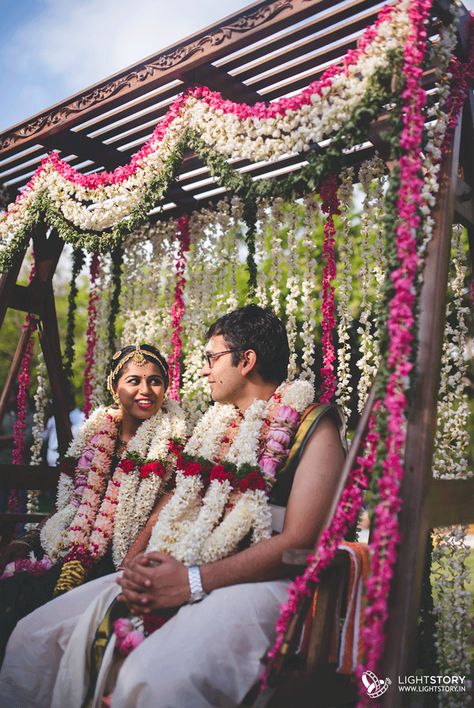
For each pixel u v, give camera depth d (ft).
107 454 9.33
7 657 7.45
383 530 5.88
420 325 6.82
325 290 9.93
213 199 12.35
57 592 8.19
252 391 8.12
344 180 10.32
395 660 5.88
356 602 6.52
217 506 7.25
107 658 6.63
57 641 7.32
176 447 8.91
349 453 6.41
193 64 8.75
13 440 14.19
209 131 8.56
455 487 7.50
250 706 6.12
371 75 6.99
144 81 9.34
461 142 8.29
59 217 11.04
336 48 8.41
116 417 9.61
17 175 12.61
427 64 7.27
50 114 10.74
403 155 6.69
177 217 12.89
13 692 7.30
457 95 7.73
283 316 21.12
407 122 6.69
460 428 8.91
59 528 9.15
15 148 11.35
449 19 7.38
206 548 6.97
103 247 10.39
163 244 13.12
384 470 6.02
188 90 8.98
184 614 6.51
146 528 8.43
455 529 8.39
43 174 11.12
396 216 6.56
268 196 8.23
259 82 9.30
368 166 9.99
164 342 13.03
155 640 6.39
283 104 7.66
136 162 9.60
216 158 8.59
